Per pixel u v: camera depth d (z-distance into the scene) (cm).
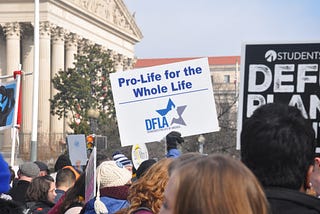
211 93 915
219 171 223
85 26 7738
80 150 1702
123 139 923
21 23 6900
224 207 217
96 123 5294
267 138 298
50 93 6850
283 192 288
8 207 421
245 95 642
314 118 618
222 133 3438
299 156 298
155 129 918
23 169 859
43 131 6675
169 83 921
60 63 7025
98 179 538
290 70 629
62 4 7006
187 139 3341
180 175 227
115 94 926
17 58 6906
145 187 441
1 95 1416
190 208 220
